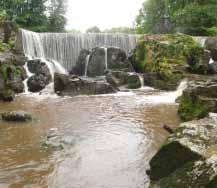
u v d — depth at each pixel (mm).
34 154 8719
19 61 21328
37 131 10883
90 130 10961
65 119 12562
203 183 5391
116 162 8133
